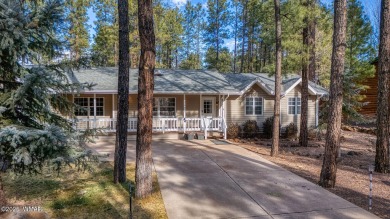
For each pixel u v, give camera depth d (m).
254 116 17.41
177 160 9.95
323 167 7.23
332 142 7.10
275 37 11.52
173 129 15.59
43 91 4.23
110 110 15.75
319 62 22.92
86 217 5.36
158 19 27.36
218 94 16.33
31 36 4.28
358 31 19.66
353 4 19.67
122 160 7.31
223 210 5.65
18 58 4.32
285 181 7.57
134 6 24.56
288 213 5.50
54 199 6.19
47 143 4.02
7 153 4.11
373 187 7.22
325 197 6.39
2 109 4.02
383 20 8.93
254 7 14.45
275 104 10.84
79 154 4.76
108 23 27.64
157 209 5.72
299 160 10.27
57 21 4.54
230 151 11.74
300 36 12.84
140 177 6.32
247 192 6.69
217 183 7.37
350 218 5.29
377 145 8.91
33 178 7.52
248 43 34.84
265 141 15.33
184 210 5.66
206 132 15.52
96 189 6.80
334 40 7.15
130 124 14.95
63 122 5.08
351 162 10.34
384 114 8.83
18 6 3.94
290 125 17.30
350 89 15.66
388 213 5.55
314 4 12.23
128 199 6.25
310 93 17.61
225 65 35.72
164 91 15.12
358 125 21.17
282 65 12.86
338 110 7.08
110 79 16.11
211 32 36.28
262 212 5.54
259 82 16.98
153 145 13.12
